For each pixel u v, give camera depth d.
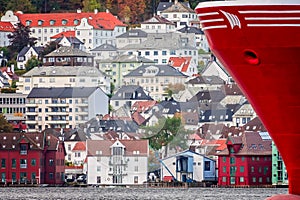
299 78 107.50
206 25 109.19
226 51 108.88
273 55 106.69
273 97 109.62
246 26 106.19
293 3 104.12
